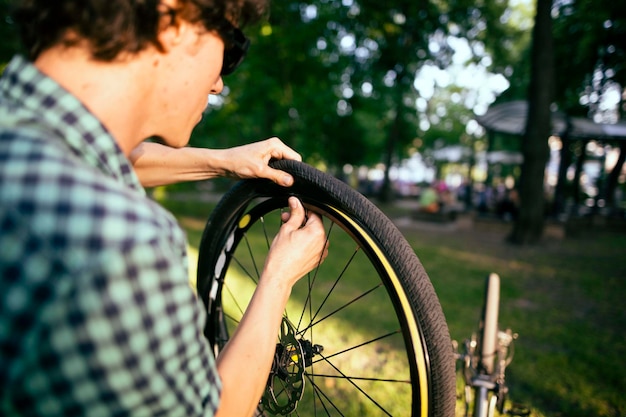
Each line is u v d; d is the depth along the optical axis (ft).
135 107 2.02
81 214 1.44
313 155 46.60
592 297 15.28
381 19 37.73
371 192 85.66
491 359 5.20
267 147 4.05
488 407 5.24
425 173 136.77
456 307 12.97
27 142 1.51
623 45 49.03
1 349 1.42
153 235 1.58
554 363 9.21
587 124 42.83
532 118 29.50
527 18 70.18
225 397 2.23
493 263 21.59
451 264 20.81
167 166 4.13
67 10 1.71
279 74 36.35
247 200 4.45
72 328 1.40
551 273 19.43
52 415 1.49
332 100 39.86
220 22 2.19
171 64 2.08
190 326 1.74
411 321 3.24
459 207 63.62
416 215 47.06
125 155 2.03
